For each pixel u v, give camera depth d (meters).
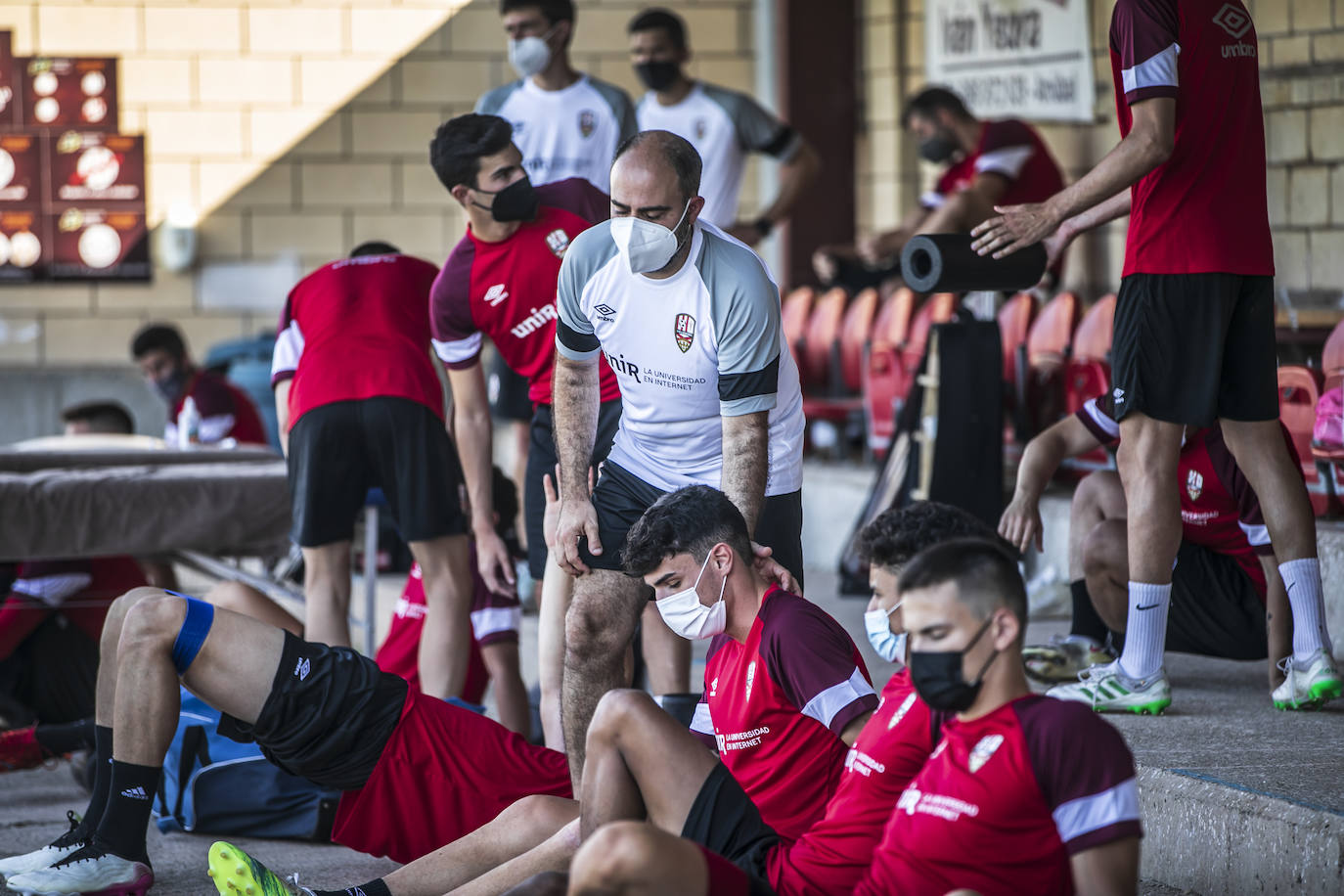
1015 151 27.66
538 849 11.07
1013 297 26.17
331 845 14.98
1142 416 14.22
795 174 27.31
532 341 15.78
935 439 22.23
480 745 12.80
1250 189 13.99
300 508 17.25
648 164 11.84
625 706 10.16
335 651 12.62
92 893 11.93
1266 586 15.66
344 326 17.42
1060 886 8.35
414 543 17.02
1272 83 26.20
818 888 9.55
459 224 44.47
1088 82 31.00
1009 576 8.25
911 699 9.36
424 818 12.71
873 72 40.28
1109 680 14.60
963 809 8.34
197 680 12.34
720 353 12.42
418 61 44.09
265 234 44.03
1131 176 13.64
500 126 15.10
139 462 22.86
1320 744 13.27
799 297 33.56
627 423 13.48
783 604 10.40
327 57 43.94
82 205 43.16
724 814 10.00
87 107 43.09
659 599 10.59
